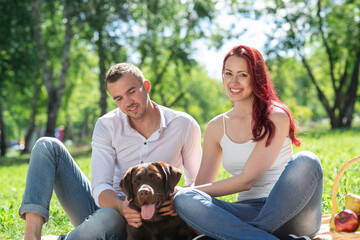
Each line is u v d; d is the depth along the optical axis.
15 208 6.72
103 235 3.62
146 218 3.44
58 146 3.88
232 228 3.23
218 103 57.00
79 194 4.01
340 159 8.98
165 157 4.20
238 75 3.71
